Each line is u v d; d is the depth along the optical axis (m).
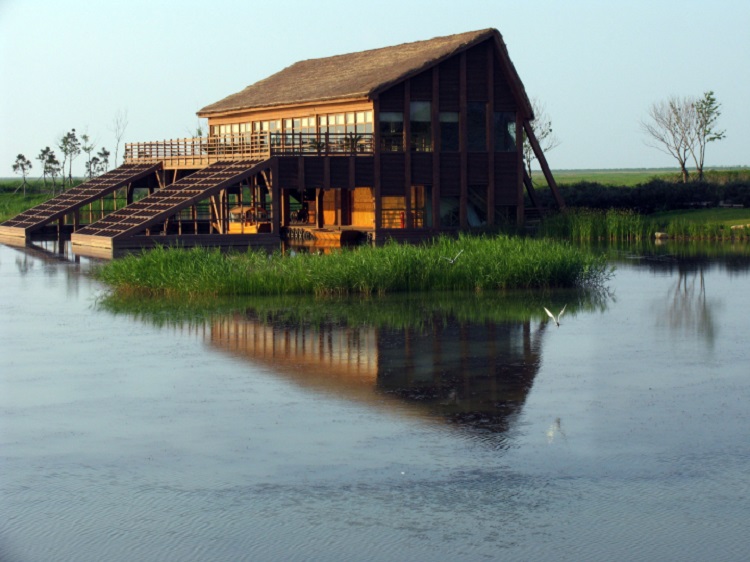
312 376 20.89
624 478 14.70
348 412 18.14
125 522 13.32
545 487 14.38
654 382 20.28
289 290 32.56
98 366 21.95
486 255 34.09
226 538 12.83
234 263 34.47
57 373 21.31
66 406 18.70
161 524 13.25
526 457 15.61
